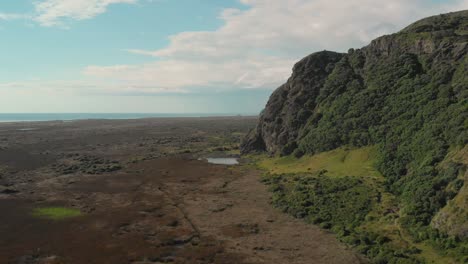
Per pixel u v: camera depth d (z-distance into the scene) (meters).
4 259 40.47
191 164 101.44
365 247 42.69
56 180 81.31
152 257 41.53
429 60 81.94
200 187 74.56
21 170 92.38
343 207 56.09
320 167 79.62
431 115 66.88
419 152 61.50
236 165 99.06
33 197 66.69
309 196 62.16
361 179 65.94
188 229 50.47
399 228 46.97
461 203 42.69
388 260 39.12
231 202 63.34
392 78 85.44
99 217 55.47
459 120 58.38
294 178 75.00
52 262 40.00
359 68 99.69
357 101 87.12
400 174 62.41
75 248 43.91
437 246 40.78
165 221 53.62
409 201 51.78
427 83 76.56
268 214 56.81
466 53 74.69
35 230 49.81
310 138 91.06
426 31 90.94
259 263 39.91
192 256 41.84
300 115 100.38
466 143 53.31
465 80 67.38
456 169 48.94
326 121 90.69
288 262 40.12
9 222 52.91
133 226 51.75
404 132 69.75
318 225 51.53
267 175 82.38
